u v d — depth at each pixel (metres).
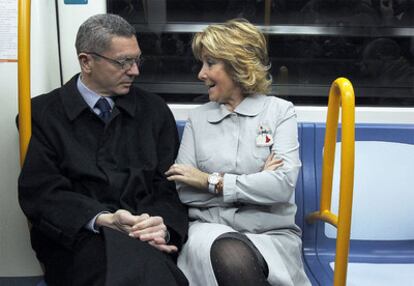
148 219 1.63
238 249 1.61
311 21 2.15
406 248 2.07
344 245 1.52
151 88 2.22
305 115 2.20
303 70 2.20
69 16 2.10
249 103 1.89
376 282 1.84
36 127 1.77
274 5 2.15
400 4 2.12
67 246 1.64
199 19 2.16
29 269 2.12
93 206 1.65
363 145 2.09
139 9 2.15
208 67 1.85
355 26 2.15
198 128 1.92
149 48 2.19
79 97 1.80
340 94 1.64
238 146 1.85
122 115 1.86
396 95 2.21
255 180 1.74
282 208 1.86
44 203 1.68
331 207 2.05
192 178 1.79
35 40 1.98
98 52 1.73
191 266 1.67
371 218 2.06
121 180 1.78
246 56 1.81
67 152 1.74
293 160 1.80
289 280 1.65
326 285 1.81
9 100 1.98
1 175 2.04
